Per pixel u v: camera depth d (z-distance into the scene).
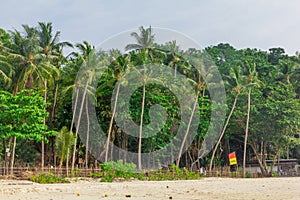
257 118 48.78
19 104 30.78
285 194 15.51
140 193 17.72
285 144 50.09
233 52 63.84
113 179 30.83
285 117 47.72
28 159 42.00
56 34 39.81
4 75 34.19
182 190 19.34
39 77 35.94
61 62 44.75
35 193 17.72
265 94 53.78
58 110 44.50
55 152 40.84
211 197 15.09
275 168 55.91
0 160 38.41
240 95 49.16
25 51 35.62
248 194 16.05
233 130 50.91
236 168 51.16
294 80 55.38
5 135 29.31
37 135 30.22
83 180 30.44
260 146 55.75
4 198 15.14
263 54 64.88
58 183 26.95
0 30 40.84
